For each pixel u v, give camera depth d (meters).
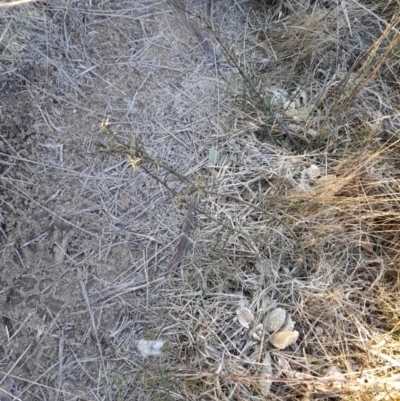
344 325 1.60
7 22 1.58
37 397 1.44
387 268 1.68
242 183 1.72
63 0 1.70
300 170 1.76
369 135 1.75
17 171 1.54
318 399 1.49
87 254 1.57
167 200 1.67
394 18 1.71
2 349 1.44
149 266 1.61
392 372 1.53
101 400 1.47
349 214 1.66
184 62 1.84
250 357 1.52
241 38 1.96
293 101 1.87
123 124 1.70
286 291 1.61
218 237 1.65
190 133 1.77
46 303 1.50
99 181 1.63
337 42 1.89
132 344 1.53
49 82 1.63
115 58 1.74
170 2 1.88
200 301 1.57
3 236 1.49
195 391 1.49
